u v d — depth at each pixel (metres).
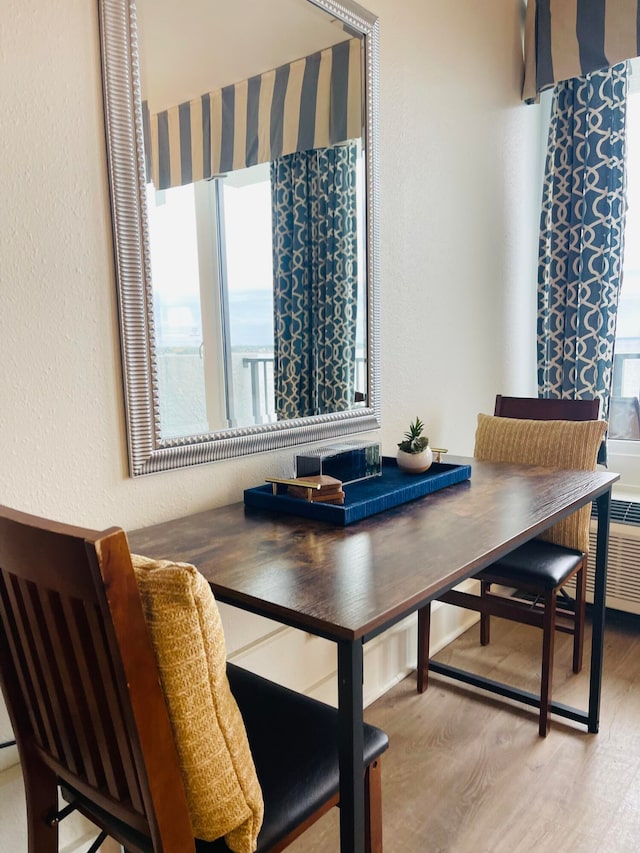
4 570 0.82
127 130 1.25
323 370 1.80
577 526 2.02
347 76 1.78
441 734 1.86
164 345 1.37
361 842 0.91
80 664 0.78
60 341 1.19
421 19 2.07
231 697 0.82
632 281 2.72
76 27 1.17
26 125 1.11
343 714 0.88
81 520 1.25
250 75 1.52
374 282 1.94
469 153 2.37
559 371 2.67
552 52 2.50
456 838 1.46
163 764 0.75
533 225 2.85
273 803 0.92
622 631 2.48
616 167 2.51
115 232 1.25
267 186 1.59
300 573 1.05
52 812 1.01
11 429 1.14
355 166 1.84
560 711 1.88
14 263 1.12
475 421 2.56
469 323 2.47
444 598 2.04
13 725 0.97
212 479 1.51
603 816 1.52
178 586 0.72
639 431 2.79
